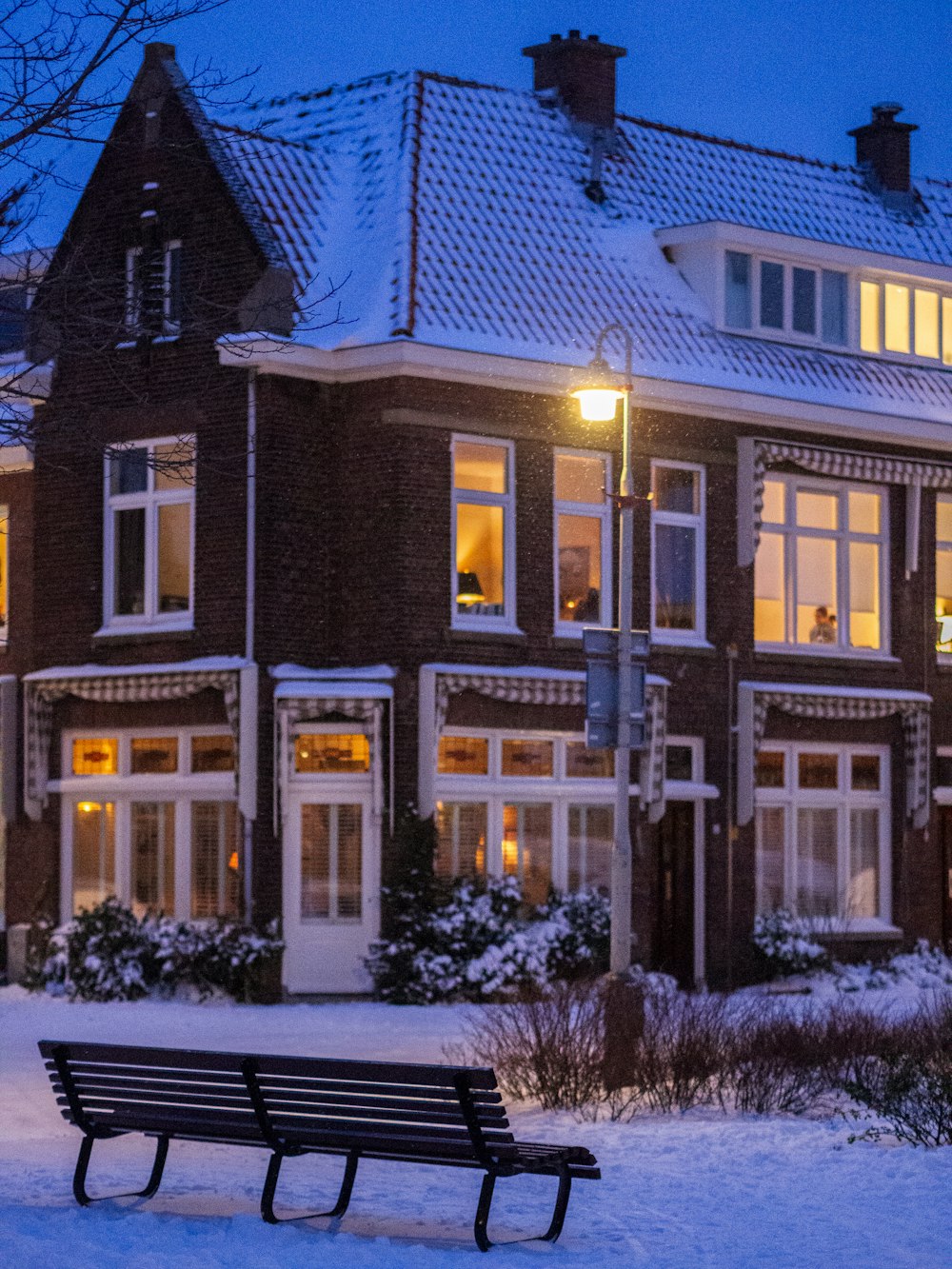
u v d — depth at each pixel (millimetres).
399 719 26906
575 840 28672
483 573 27922
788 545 31406
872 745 32344
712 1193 12570
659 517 29578
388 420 27062
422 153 29453
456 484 27641
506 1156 11047
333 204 29078
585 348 28750
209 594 27297
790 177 35094
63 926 28516
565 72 32750
